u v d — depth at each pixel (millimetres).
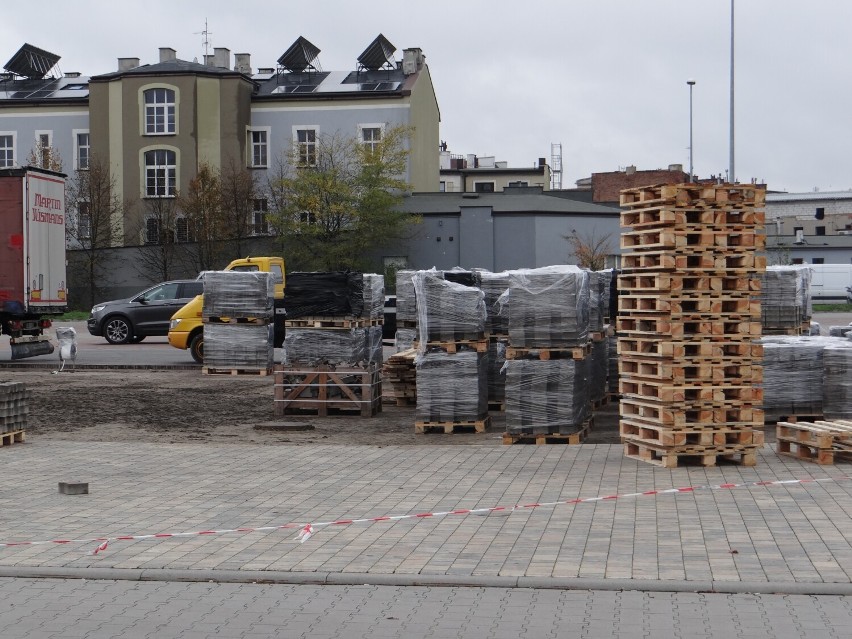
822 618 6797
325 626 6773
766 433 15133
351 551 8586
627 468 12297
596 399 18375
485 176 99812
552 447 13953
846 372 14562
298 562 8266
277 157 62969
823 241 84375
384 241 58250
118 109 62562
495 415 17609
